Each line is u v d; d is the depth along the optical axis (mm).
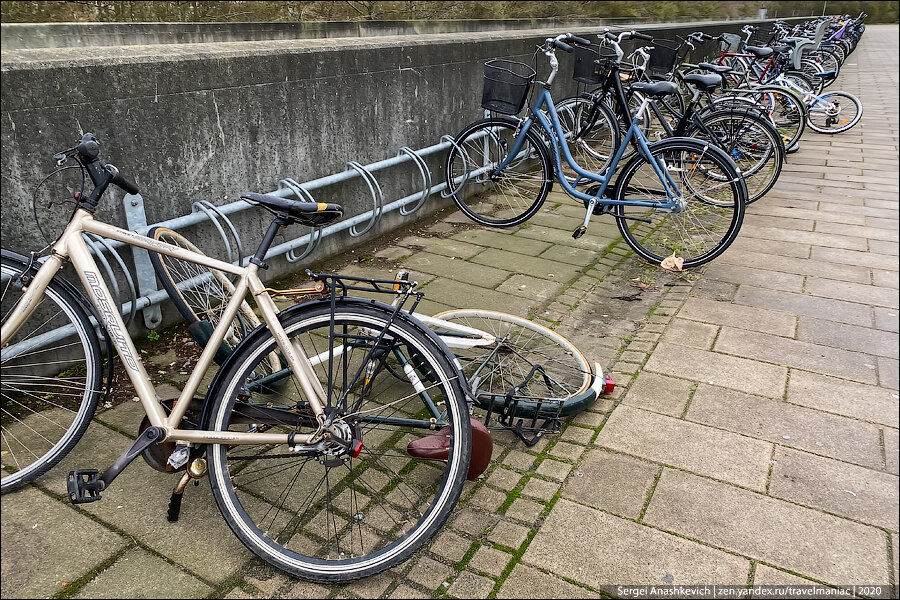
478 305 3828
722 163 4227
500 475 2439
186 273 3148
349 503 2277
